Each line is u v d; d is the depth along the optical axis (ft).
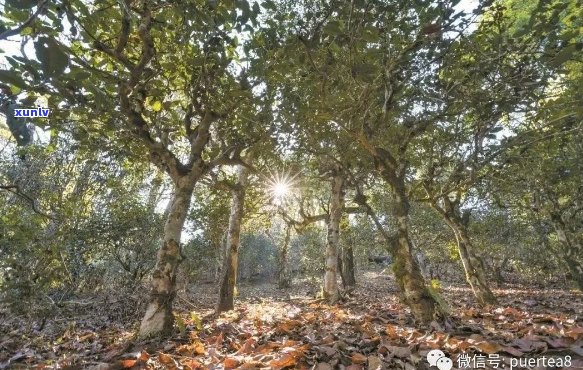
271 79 17.97
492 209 58.18
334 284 38.75
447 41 15.90
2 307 22.02
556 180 27.14
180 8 12.50
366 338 13.00
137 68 14.07
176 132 23.44
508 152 23.26
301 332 15.10
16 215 24.52
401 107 19.54
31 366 14.24
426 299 15.46
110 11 14.17
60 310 25.17
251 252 103.60
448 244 67.56
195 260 55.26
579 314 20.26
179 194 18.84
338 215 40.16
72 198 31.07
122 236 35.83
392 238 16.97
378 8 13.69
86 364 13.35
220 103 19.19
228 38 14.57
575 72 18.16
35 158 32.35
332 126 20.98
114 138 20.57
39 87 9.56
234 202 35.01
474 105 17.95
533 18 13.70
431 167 25.35
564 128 19.36
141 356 11.65
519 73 16.83
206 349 12.94
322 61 15.99
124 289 31.71
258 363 9.94
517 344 11.11
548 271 64.08
